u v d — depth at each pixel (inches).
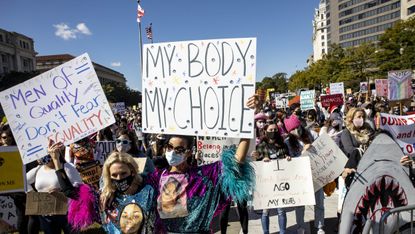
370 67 2309.3
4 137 186.4
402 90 446.9
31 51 4547.2
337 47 2608.3
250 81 101.1
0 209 187.3
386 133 137.7
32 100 128.1
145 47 114.5
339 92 772.6
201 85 106.5
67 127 127.9
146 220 98.2
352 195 135.1
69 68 129.3
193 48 107.7
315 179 187.3
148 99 114.3
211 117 105.2
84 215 104.4
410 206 117.6
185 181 99.4
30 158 126.1
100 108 127.9
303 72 3353.8
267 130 191.5
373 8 4439.0
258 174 182.2
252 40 101.0
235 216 247.3
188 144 101.0
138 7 908.6
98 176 194.7
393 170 131.6
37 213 152.9
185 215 97.7
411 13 3398.1
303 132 208.1
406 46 1727.4
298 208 189.8
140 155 215.9
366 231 127.5
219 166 100.6
